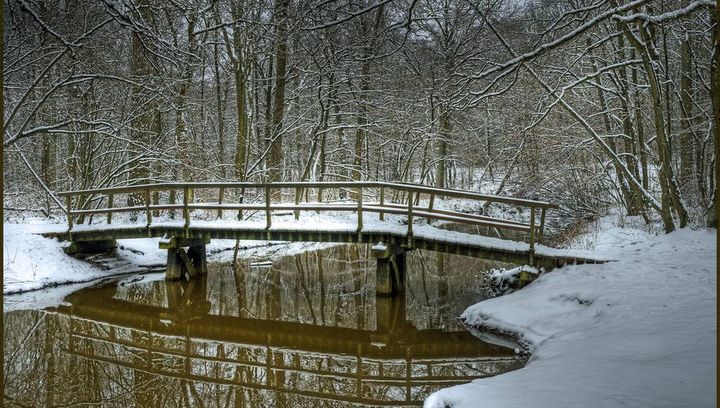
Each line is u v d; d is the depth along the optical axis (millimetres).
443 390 5273
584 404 4344
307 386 7441
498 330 8797
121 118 16859
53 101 16328
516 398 4723
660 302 7543
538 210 20297
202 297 12602
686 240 11523
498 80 6324
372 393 7133
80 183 18219
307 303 11961
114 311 11477
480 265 16203
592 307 8164
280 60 19562
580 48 15961
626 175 13453
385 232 11586
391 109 22016
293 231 12281
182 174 19391
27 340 9570
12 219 18469
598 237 13391
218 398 7066
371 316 10688
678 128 18859
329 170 25516
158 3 10758
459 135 26219
